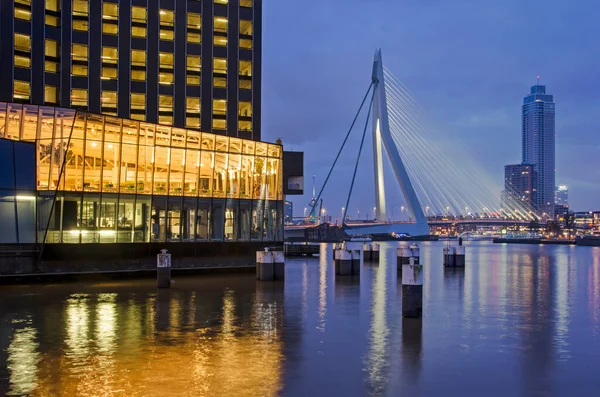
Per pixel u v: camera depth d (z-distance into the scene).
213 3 76.88
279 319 21.58
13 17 66.88
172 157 44.75
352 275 43.25
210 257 47.00
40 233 38.06
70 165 39.41
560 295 30.91
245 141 49.56
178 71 74.69
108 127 41.12
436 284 37.38
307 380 12.83
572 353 15.88
